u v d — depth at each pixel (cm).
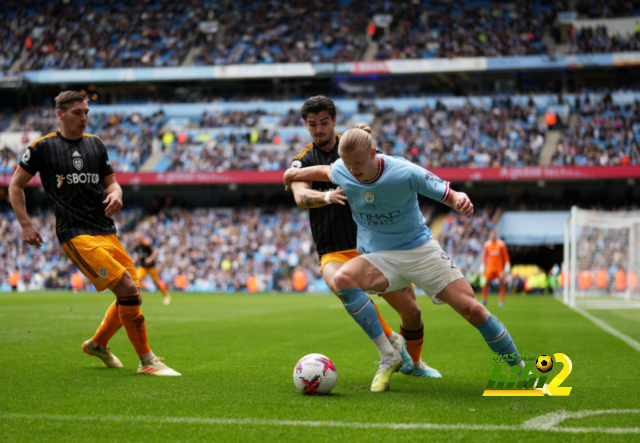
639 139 3012
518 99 3369
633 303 1741
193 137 3462
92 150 514
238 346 723
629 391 427
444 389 438
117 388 433
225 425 323
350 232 490
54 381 464
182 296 2227
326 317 1212
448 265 426
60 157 498
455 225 2897
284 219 3105
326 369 409
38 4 4122
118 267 493
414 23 3794
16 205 496
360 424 325
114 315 521
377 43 3772
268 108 3606
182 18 4044
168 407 368
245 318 1188
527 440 294
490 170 2883
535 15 3684
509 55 3366
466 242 2775
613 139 2998
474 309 417
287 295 2348
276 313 1334
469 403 383
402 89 3691
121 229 3119
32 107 3747
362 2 3978
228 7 4091
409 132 3262
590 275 2239
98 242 502
